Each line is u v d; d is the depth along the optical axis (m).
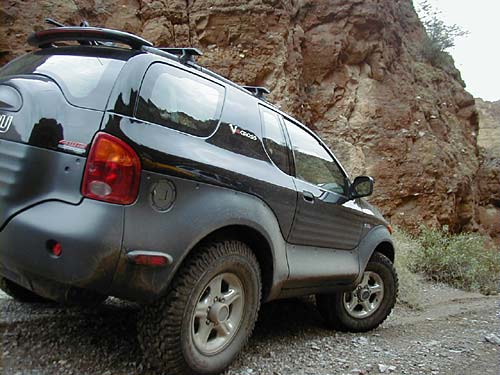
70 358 2.72
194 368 2.50
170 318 2.38
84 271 2.14
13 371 2.46
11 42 8.16
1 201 2.33
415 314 5.51
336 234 3.85
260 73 10.37
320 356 3.37
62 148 2.28
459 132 15.81
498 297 7.40
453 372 3.23
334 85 12.20
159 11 9.95
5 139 2.41
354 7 12.60
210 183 2.61
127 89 2.38
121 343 3.03
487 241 14.29
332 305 4.11
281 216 3.18
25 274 2.29
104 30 2.65
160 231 2.30
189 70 2.87
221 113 2.98
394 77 13.43
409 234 11.12
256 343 3.53
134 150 2.27
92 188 2.19
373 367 3.18
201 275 2.50
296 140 3.77
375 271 4.42
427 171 12.22
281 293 3.27
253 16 10.43
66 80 2.49
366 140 12.09
